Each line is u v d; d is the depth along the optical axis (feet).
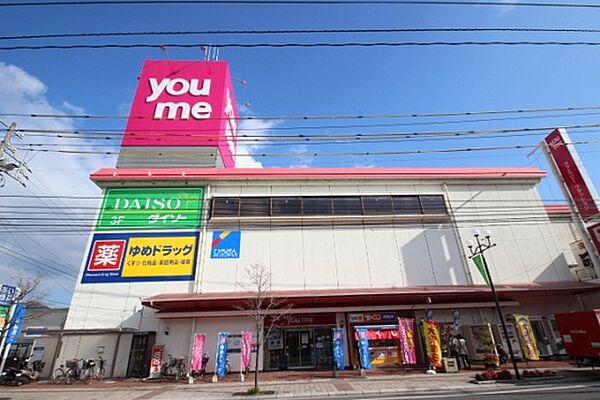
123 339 59.11
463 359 53.06
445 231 73.05
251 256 67.21
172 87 90.74
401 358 57.00
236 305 60.08
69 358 57.47
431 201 76.18
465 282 67.87
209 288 63.46
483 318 63.98
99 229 67.56
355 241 70.59
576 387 34.91
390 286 66.49
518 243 72.33
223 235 68.69
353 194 75.51
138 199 71.15
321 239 70.23
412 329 55.62
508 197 77.61
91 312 61.00
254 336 60.08
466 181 79.05
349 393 36.99
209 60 96.89
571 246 73.10
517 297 65.00
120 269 64.39
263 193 74.18
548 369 48.26
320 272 66.85
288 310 58.08
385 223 73.05
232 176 74.13
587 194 67.82
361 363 51.34
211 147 83.25
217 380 50.26
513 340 59.00
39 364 57.47
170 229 68.49
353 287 65.98
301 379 48.60
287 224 71.00
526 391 33.88
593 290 63.72
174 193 72.43
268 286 63.98
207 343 59.41
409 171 78.33
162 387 46.37
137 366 57.47
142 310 61.72
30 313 79.15
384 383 42.27
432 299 62.90
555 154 73.15
